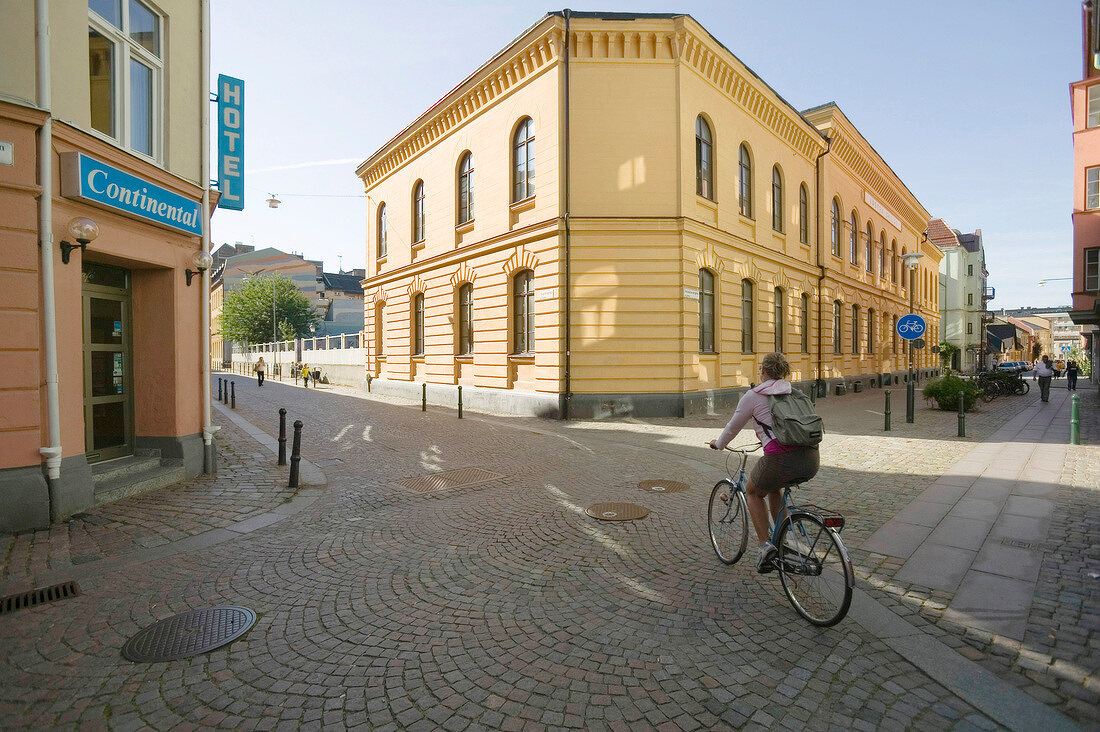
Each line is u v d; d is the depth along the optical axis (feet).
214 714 9.26
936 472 26.02
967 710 8.94
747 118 59.67
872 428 41.39
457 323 62.28
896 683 9.71
